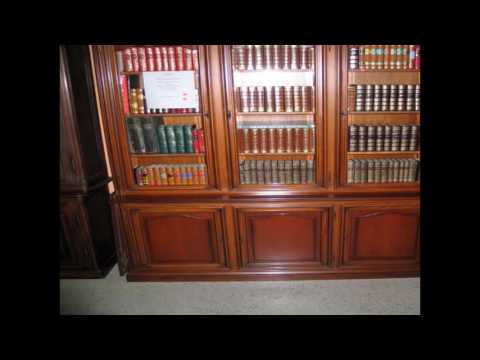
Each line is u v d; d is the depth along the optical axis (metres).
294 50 1.99
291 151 2.15
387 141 2.10
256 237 2.24
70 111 2.14
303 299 2.12
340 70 1.93
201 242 2.27
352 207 2.13
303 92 2.05
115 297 2.21
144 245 2.30
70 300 2.19
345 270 2.26
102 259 2.52
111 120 2.10
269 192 2.15
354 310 2.00
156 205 2.18
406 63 1.97
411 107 2.02
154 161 2.42
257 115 2.25
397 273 2.26
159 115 2.10
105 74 2.02
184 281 2.35
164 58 2.04
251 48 1.99
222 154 2.10
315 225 2.20
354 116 2.29
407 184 2.12
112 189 2.67
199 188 2.19
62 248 2.40
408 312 1.96
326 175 2.11
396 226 2.18
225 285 2.29
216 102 2.01
